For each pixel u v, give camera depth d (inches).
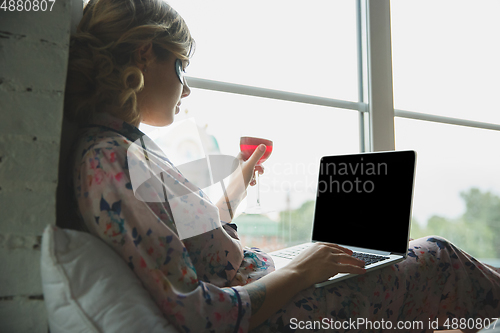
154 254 21.2
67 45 23.2
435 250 35.6
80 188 22.6
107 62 27.2
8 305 21.0
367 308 28.5
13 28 21.8
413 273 32.7
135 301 18.8
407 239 34.3
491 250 82.7
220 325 21.1
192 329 20.4
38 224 21.6
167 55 30.9
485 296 35.2
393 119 66.2
